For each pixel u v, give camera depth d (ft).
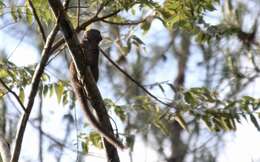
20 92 41.09
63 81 42.09
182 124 44.45
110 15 39.14
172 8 40.01
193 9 40.14
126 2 39.11
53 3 36.58
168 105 43.96
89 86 37.09
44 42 38.14
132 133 44.04
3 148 38.37
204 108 44.29
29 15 40.40
